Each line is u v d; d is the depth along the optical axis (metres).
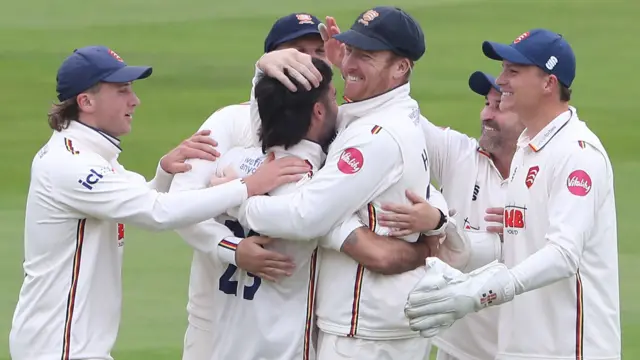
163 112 51.56
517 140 18.50
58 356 16.80
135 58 62.03
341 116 16.97
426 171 16.84
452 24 69.56
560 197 16.30
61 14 73.00
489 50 17.23
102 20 71.44
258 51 63.56
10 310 29.00
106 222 17.25
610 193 16.80
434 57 62.00
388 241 16.38
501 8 73.75
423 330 15.80
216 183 17.08
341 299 16.55
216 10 73.94
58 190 16.78
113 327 17.44
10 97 54.62
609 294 16.83
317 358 17.08
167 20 71.19
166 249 34.25
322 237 16.55
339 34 16.61
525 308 16.78
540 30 17.12
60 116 17.23
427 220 16.50
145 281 31.11
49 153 17.03
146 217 16.45
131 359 25.30
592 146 16.47
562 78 16.81
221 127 18.11
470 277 15.81
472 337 19.19
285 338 16.83
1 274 31.72
